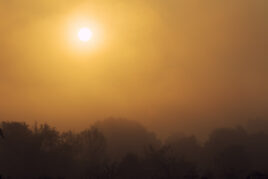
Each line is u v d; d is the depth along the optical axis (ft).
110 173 255.91
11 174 281.95
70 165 293.23
